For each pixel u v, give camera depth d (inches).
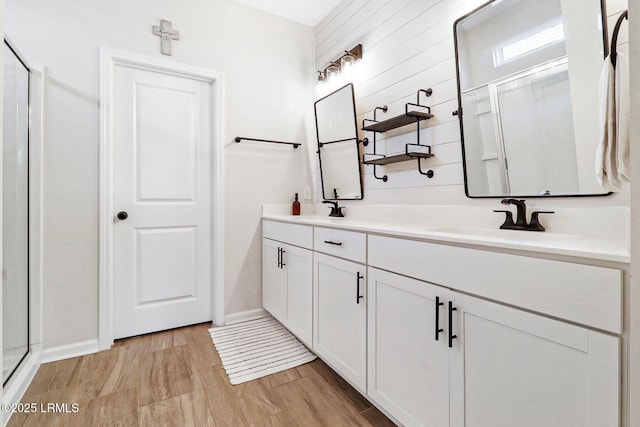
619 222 43.8
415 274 48.4
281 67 107.9
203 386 65.4
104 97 80.3
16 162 64.7
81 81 78.1
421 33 72.3
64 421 54.6
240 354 78.9
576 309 31.2
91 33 79.4
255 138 103.0
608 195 45.2
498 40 56.3
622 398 28.4
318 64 112.4
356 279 60.4
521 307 35.7
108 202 81.2
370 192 88.0
